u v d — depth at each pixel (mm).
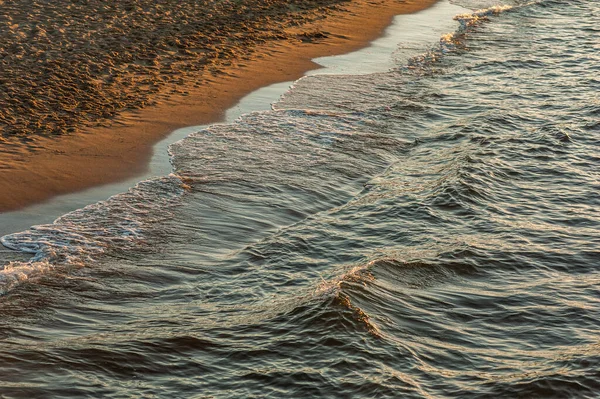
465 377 7883
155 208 11711
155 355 8047
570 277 10078
